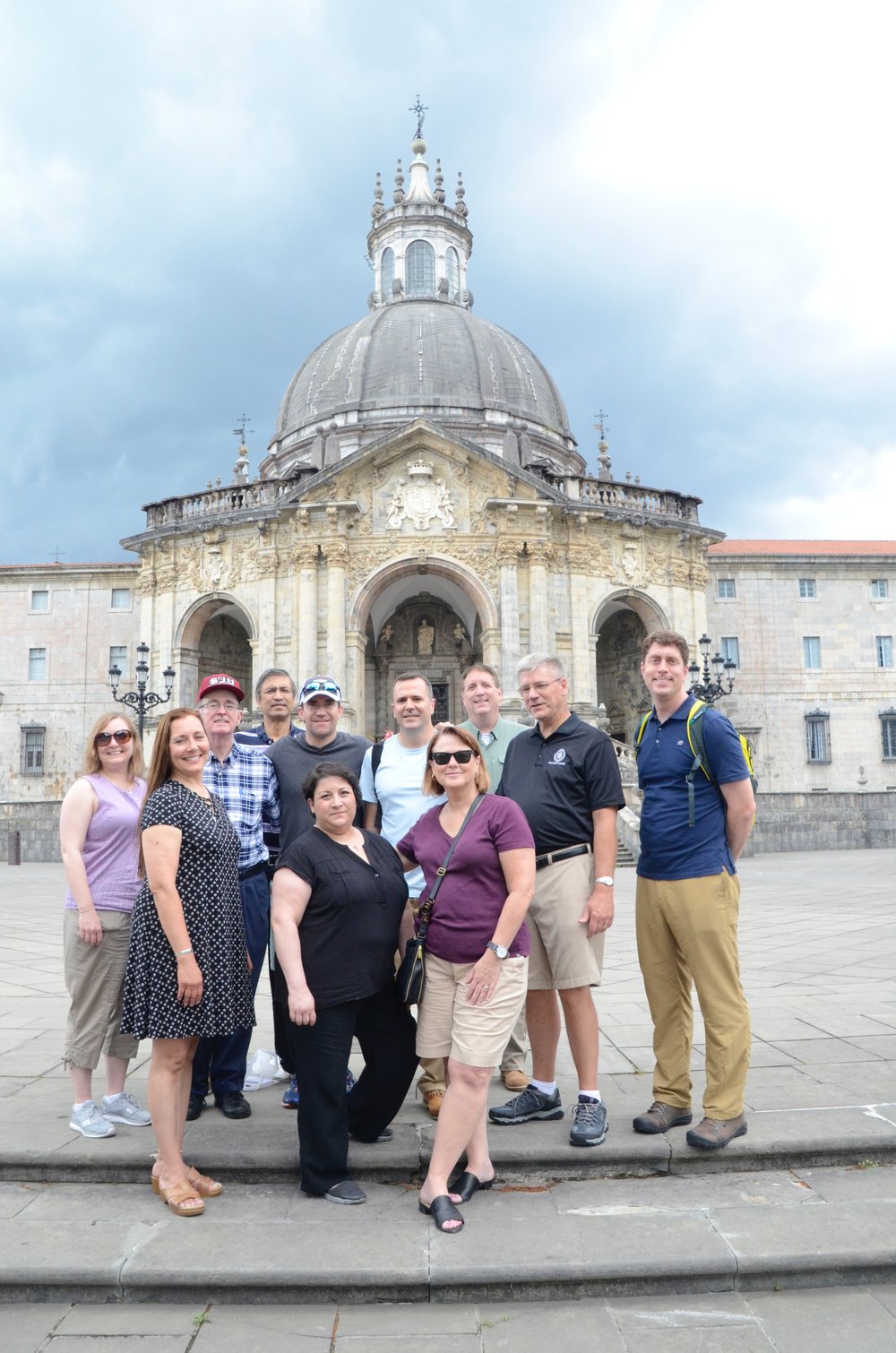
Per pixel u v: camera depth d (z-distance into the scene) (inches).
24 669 2103.8
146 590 1868.8
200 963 235.1
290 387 2384.4
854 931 608.1
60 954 558.6
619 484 1841.8
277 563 1748.3
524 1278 194.2
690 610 1873.8
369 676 2060.8
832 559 2105.1
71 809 280.4
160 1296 195.9
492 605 1692.9
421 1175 246.5
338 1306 194.1
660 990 268.4
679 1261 197.0
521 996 237.5
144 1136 261.1
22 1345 180.1
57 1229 216.2
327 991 237.9
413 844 258.4
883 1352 174.7
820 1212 219.1
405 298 2365.9
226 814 265.7
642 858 275.0
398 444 1715.1
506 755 299.3
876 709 2085.4
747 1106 272.2
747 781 260.4
